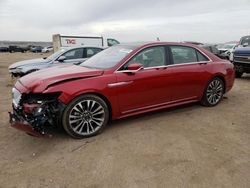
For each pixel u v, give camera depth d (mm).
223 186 2635
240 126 4332
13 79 9227
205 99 5340
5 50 53562
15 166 3033
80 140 3734
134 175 2832
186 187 2617
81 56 9195
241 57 9297
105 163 3086
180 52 4891
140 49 4355
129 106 4195
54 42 22734
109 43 23047
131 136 3875
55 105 3588
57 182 2719
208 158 3199
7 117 4828
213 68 5277
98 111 3865
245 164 3068
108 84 3871
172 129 4164
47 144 3602
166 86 4566
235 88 7766
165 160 3146
